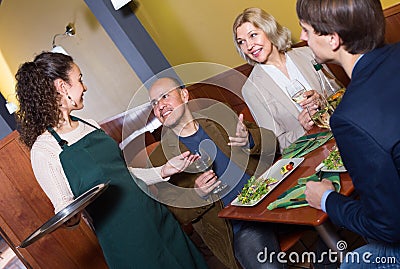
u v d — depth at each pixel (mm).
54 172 1763
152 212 1895
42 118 1797
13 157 2885
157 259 1873
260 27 2422
